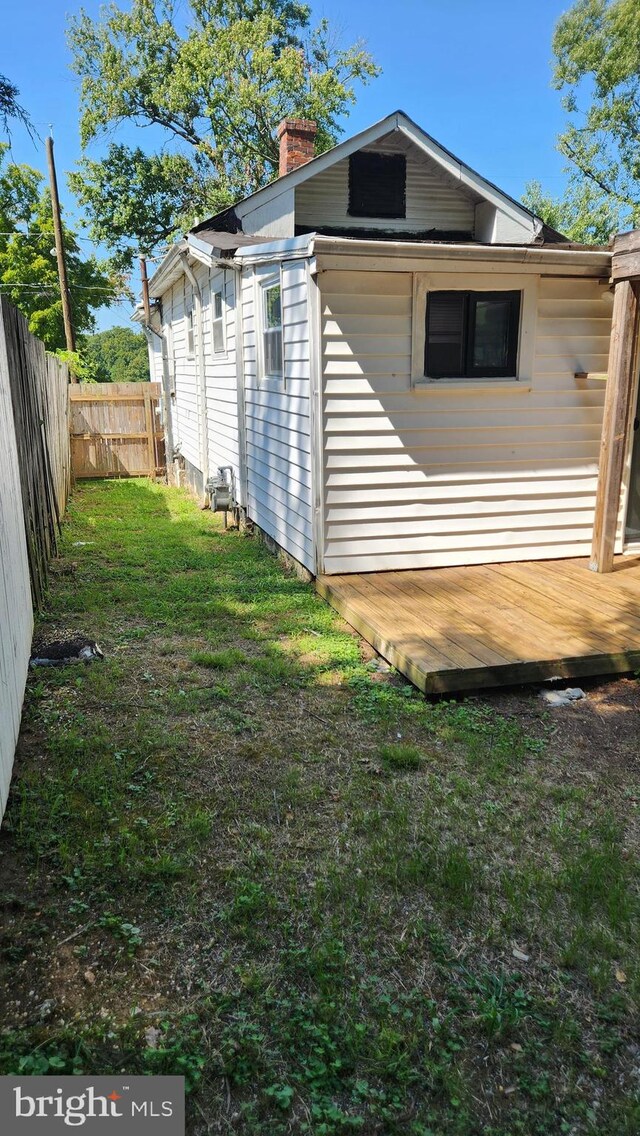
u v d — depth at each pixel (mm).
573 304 5973
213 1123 1838
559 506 6328
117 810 3035
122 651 4805
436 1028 2096
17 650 3750
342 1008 2152
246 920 2479
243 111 25281
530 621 4895
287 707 4055
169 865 2699
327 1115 1854
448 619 4934
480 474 6062
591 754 3633
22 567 4355
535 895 2639
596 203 26062
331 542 5883
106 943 2373
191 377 11742
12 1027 2066
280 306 6395
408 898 2605
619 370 5590
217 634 5145
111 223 27031
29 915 2477
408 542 6031
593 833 2992
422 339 5656
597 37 24078
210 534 8641
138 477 14734
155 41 25812
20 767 3357
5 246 29062
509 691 4336
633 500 6555
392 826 2980
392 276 5492
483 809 3146
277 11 27094
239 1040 2047
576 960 2350
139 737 3648
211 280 9586
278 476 6992
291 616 5512
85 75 26234
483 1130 1838
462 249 5207
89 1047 2012
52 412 8391
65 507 9984
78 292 30297
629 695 4297
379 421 5730
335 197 9648
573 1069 2004
